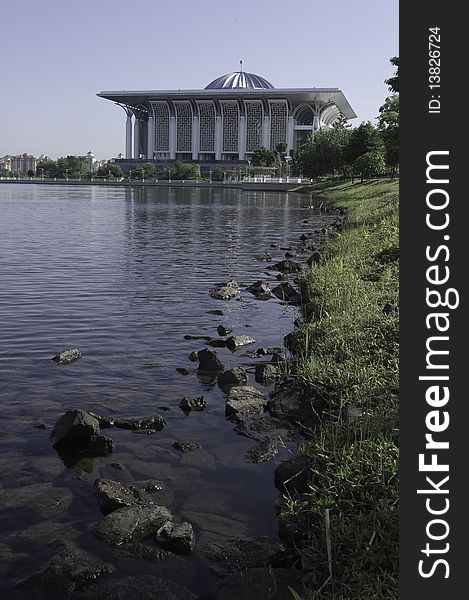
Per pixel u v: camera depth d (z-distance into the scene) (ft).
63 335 34.45
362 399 22.21
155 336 34.78
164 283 50.75
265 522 17.13
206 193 275.59
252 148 535.19
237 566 15.33
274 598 13.52
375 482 16.26
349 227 86.33
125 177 479.82
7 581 14.56
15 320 37.45
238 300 44.78
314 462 18.49
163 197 228.22
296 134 525.75
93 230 95.86
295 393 24.86
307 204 181.27
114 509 17.47
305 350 29.84
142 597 13.97
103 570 14.96
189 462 20.38
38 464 19.86
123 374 28.45
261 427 22.97
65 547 15.65
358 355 26.21
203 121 541.75
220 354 31.91
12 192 269.64
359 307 33.09
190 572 15.11
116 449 21.15
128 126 569.64
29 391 25.96
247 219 122.31
